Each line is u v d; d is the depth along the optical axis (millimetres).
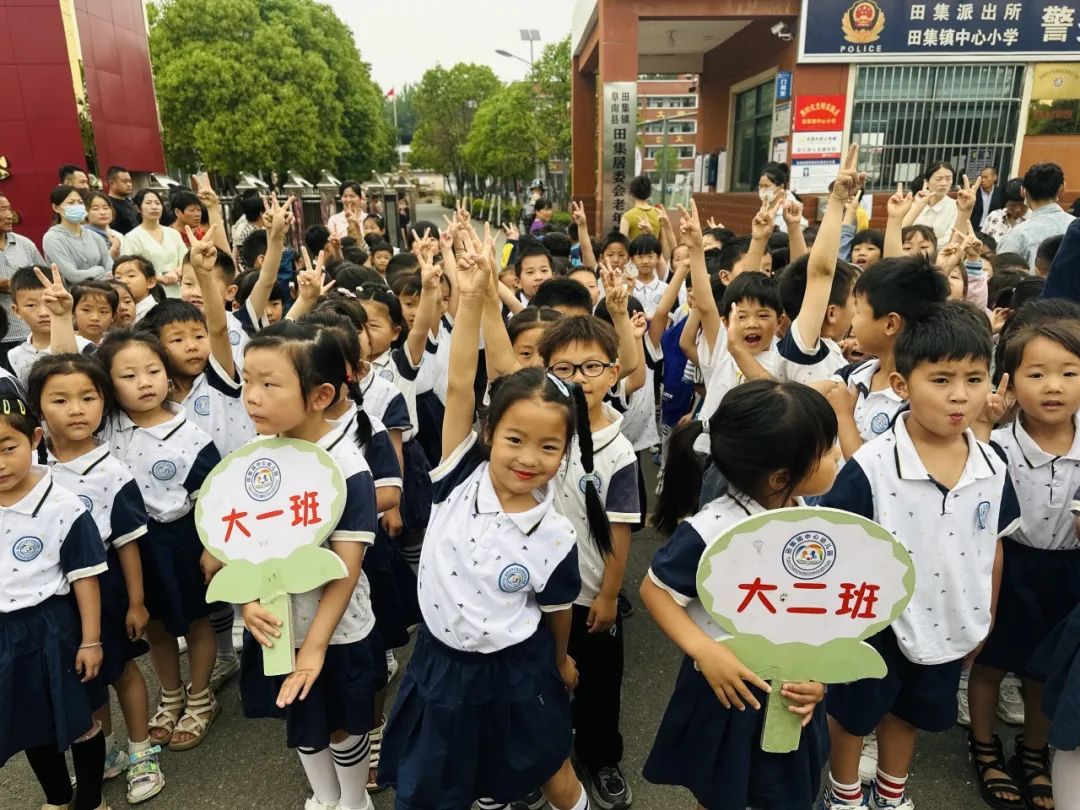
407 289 3846
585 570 2209
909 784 2418
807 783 1725
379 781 1879
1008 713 2701
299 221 12930
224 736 2713
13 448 2008
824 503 1960
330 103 26000
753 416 1567
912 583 1555
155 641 2645
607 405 2389
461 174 47562
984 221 7133
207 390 2984
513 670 1772
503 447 1680
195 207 6621
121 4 11406
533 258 4336
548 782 1928
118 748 2609
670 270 5965
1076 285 2551
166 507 2523
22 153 9430
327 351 1949
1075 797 1837
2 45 9211
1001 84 10453
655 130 41031
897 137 10625
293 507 1906
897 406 2342
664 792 2439
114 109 11141
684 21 11539
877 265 2410
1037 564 2197
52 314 2766
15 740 2082
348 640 2041
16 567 2066
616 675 2332
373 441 2350
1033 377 2033
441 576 1777
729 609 1577
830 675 1602
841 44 10141
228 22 24203
